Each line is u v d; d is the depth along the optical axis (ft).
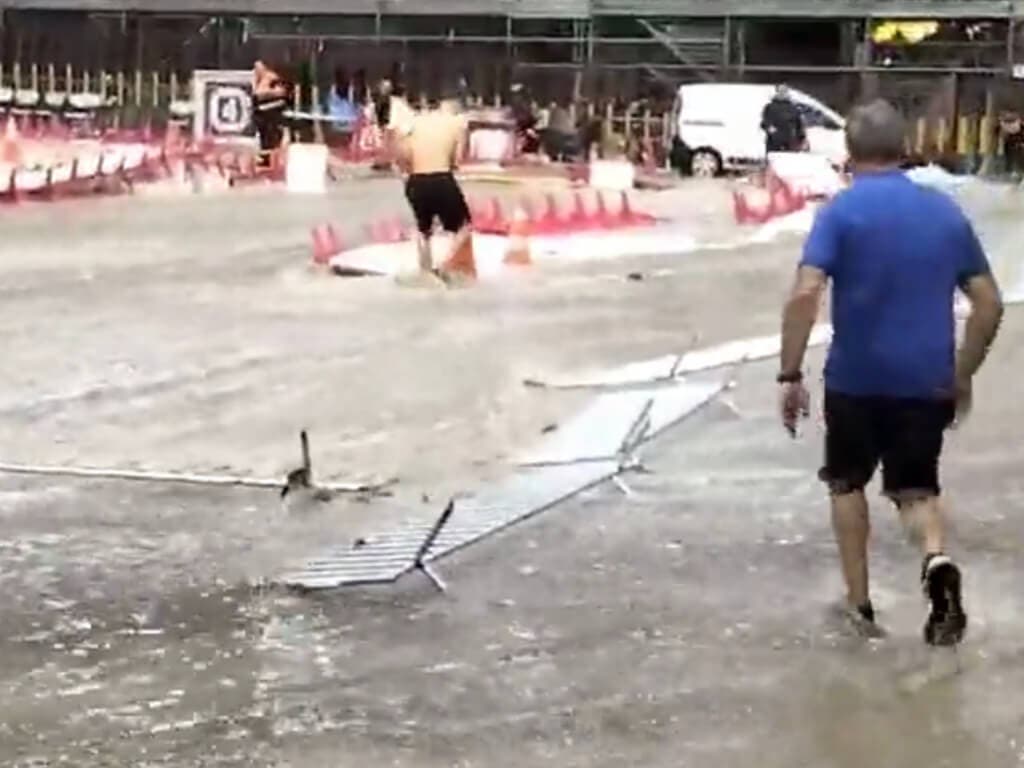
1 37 189.37
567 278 76.07
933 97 181.78
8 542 31.91
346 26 192.75
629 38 189.88
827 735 22.72
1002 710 23.65
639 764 21.67
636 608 28.30
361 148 165.78
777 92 161.89
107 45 189.37
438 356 52.95
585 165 162.71
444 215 72.28
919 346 25.61
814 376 50.83
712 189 146.00
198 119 155.12
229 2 191.52
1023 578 30.32
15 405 44.19
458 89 189.06
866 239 25.55
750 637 26.81
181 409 44.19
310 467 36.94
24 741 22.30
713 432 42.75
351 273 74.49
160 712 23.43
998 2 178.60
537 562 31.04
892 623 27.48
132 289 68.08
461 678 24.90
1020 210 117.60
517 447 40.34
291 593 29.04
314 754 21.97
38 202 113.19
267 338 55.88
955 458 40.11
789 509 35.12
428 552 31.27
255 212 108.37
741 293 72.33
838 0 183.83
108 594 28.86
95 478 36.83
